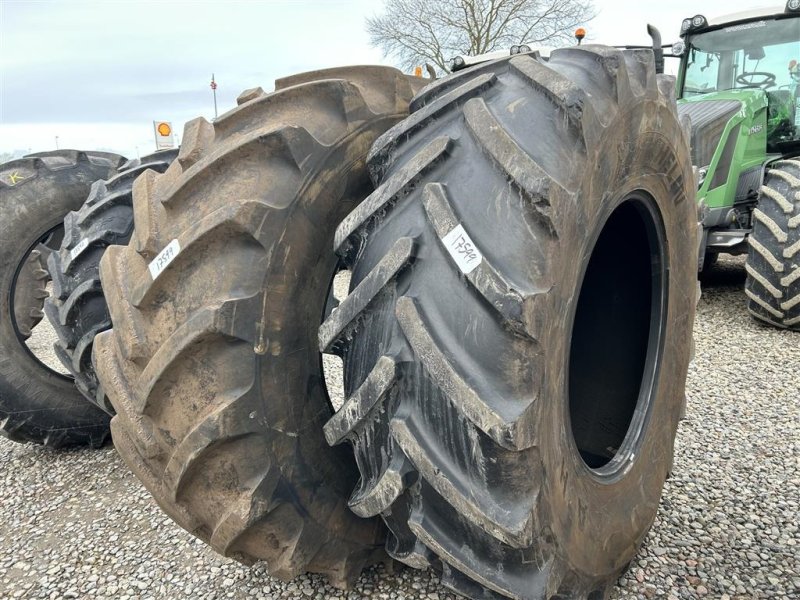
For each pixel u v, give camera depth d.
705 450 2.82
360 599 1.84
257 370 1.40
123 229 2.62
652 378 2.06
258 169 1.41
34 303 4.03
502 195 1.17
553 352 1.23
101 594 2.02
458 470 1.20
